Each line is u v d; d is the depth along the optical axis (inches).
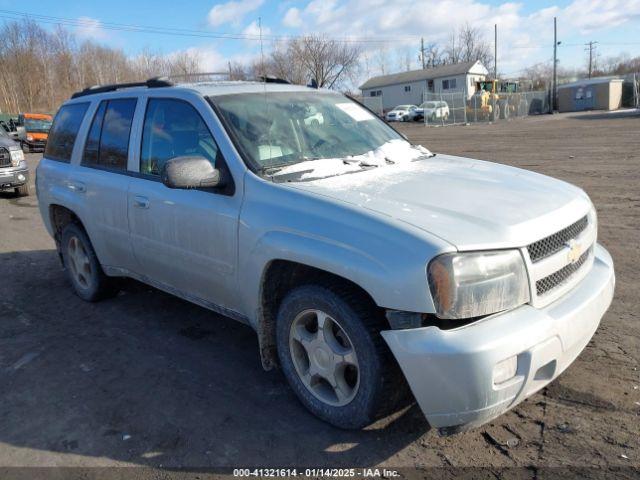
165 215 153.1
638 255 229.1
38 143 1061.8
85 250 201.0
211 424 129.1
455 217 110.3
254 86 164.9
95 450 122.0
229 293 141.9
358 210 113.3
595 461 109.0
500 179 138.2
